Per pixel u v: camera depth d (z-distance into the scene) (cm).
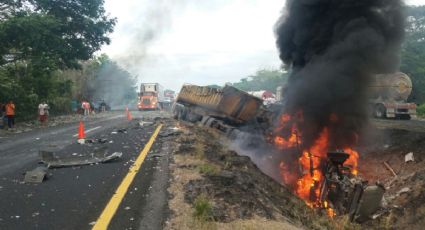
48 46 3338
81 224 572
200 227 552
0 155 1309
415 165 1373
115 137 1798
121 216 606
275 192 978
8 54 3412
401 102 3025
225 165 1051
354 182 1099
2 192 763
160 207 646
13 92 3056
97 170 985
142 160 1123
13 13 3284
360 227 984
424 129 1997
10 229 551
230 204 670
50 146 1525
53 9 3641
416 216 978
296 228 622
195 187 760
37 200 704
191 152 1227
